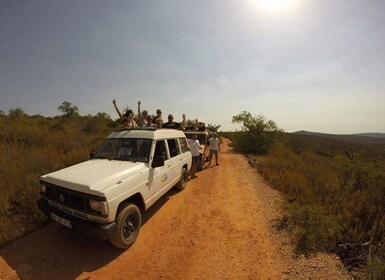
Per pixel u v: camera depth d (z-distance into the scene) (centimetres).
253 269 361
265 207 618
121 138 542
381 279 346
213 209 600
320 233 439
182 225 504
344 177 886
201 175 1001
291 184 785
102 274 332
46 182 395
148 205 468
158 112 879
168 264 367
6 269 327
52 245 393
